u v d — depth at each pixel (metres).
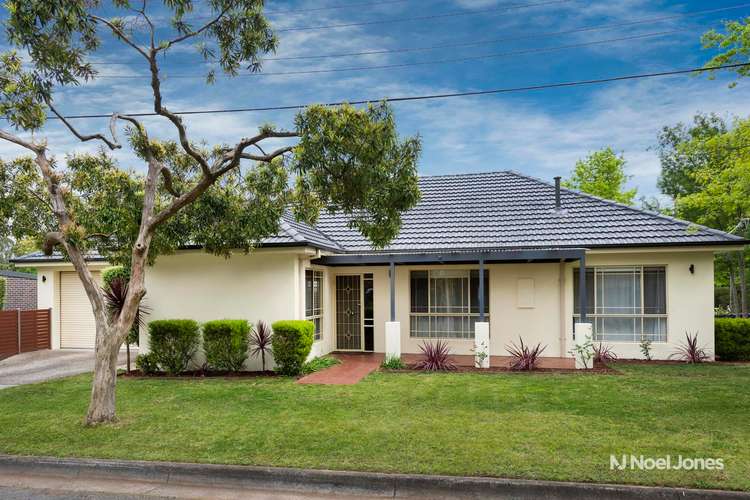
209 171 8.32
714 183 15.16
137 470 6.09
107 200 10.13
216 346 11.80
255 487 5.80
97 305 7.88
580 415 7.86
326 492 5.67
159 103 7.99
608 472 5.56
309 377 11.32
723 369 11.93
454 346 14.94
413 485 5.53
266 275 12.66
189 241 11.84
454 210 16.34
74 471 6.21
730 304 27.20
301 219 9.88
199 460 6.15
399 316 15.32
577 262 13.95
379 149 8.09
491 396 9.20
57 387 10.60
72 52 8.03
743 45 11.65
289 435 7.02
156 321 12.06
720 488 5.15
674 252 13.41
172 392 9.92
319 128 7.94
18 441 6.98
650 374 11.30
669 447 6.34
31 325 16.77
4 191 9.04
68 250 7.84
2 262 35.22
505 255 12.56
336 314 15.95
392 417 7.86
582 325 11.98
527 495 5.33
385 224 9.02
